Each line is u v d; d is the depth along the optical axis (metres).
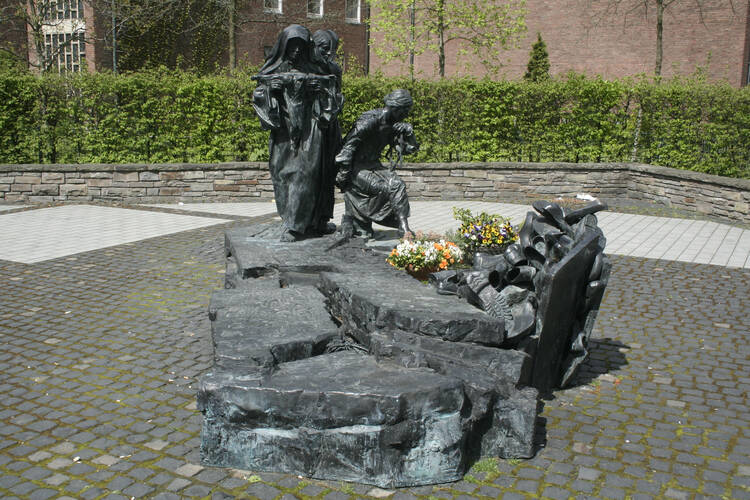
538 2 31.62
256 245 8.58
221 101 16.86
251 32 29.70
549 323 5.50
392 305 5.57
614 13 28.94
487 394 4.75
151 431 5.17
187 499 4.29
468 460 4.78
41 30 22.34
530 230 6.04
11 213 14.62
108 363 6.48
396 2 21.66
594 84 17.77
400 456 4.48
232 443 4.63
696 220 14.55
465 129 17.94
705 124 16.88
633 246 11.86
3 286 9.04
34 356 6.63
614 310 8.36
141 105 16.64
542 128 18.05
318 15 33.72
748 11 26.88
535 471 4.72
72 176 16.03
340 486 4.48
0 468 4.61
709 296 8.95
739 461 4.87
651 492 4.47
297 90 8.27
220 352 5.06
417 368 4.92
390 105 8.69
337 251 8.28
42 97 16.22
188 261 10.52
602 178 17.66
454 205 16.25
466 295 5.78
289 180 8.63
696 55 28.14
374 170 9.09
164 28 28.94
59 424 5.26
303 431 4.54
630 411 5.66
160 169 16.22
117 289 8.98
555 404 5.77
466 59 32.50
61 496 4.30
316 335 5.47
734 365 6.67
